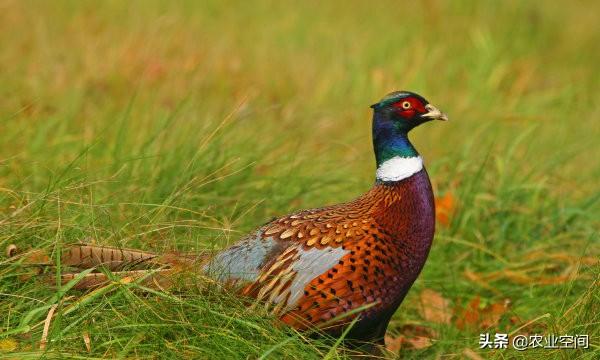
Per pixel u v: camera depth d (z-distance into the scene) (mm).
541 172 13539
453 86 18781
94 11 18938
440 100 17547
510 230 12039
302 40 19266
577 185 13289
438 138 15375
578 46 21922
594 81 20500
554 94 18672
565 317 9219
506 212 12234
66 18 18391
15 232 8688
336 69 18031
